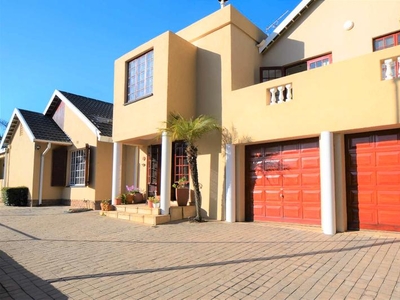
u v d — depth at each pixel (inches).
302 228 330.0
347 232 303.6
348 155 320.2
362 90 293.7
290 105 341.1
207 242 283.9
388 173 296.7
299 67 432.1
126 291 174.2
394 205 292.5
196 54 451.8
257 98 371.2
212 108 421.1
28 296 169.9
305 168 350.0
